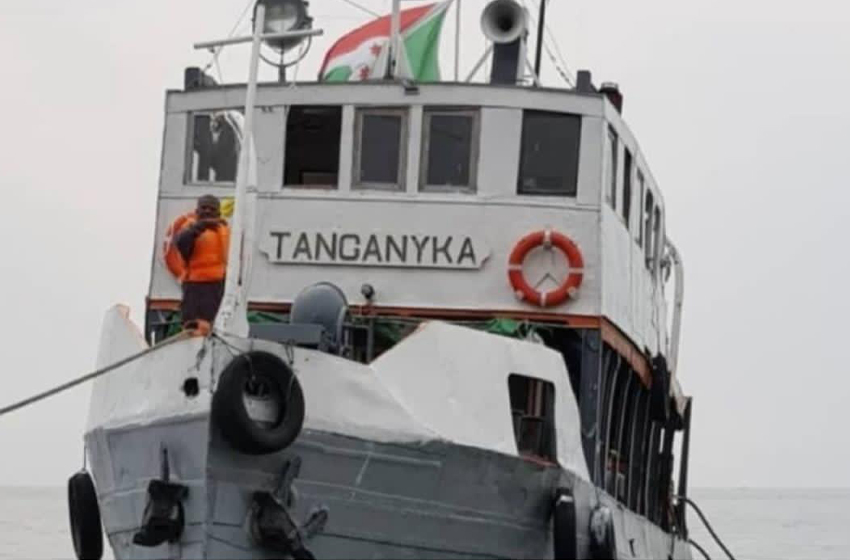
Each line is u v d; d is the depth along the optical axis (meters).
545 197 48.78
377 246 48.75
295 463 41.31
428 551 43.56
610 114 49.72
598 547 47.69
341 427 41.97
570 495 45.94
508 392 44.94
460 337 44.03
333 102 49.38
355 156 49.16
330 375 41.97
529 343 45.78
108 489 44.50
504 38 53.28
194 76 52.03
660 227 62.25
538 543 45.72
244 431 40.03
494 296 48.44
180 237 43.66
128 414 42.75
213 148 50.38
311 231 49.03
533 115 49.03
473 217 48.66
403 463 42.78
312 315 43.56
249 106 43.16
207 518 40.53
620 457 56.41
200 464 40.50
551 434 46.19
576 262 48.41
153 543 41.06
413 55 55.38
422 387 43.25
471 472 43.81
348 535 42.38
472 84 48.88
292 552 41.00
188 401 40.62
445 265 48.56
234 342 40.69
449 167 49.00
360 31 56.56
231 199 49.31
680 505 72.44
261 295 49.00
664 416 61.94
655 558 64.19
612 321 50.22
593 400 48.56
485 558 44.53
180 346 41.00
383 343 48.59
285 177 49.56
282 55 51.38
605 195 49.19
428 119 49.06
